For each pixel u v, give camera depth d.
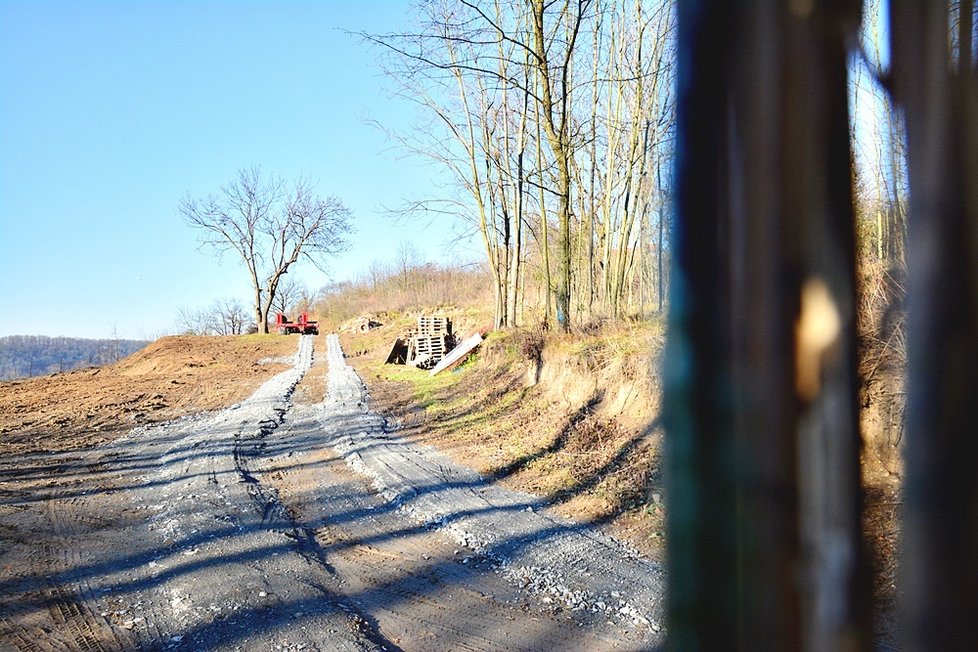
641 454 9.12
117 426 14.54
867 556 1.92
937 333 1.64
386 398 19.03
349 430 13.66
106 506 8.02
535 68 15.62
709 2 2.33
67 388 24.00
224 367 32.66
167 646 4.40
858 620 1.89
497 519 7.35
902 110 1.73
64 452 11.45
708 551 2.50
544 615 4.88
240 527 7.07
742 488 2.21
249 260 63.56
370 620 4.92
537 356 15.59
